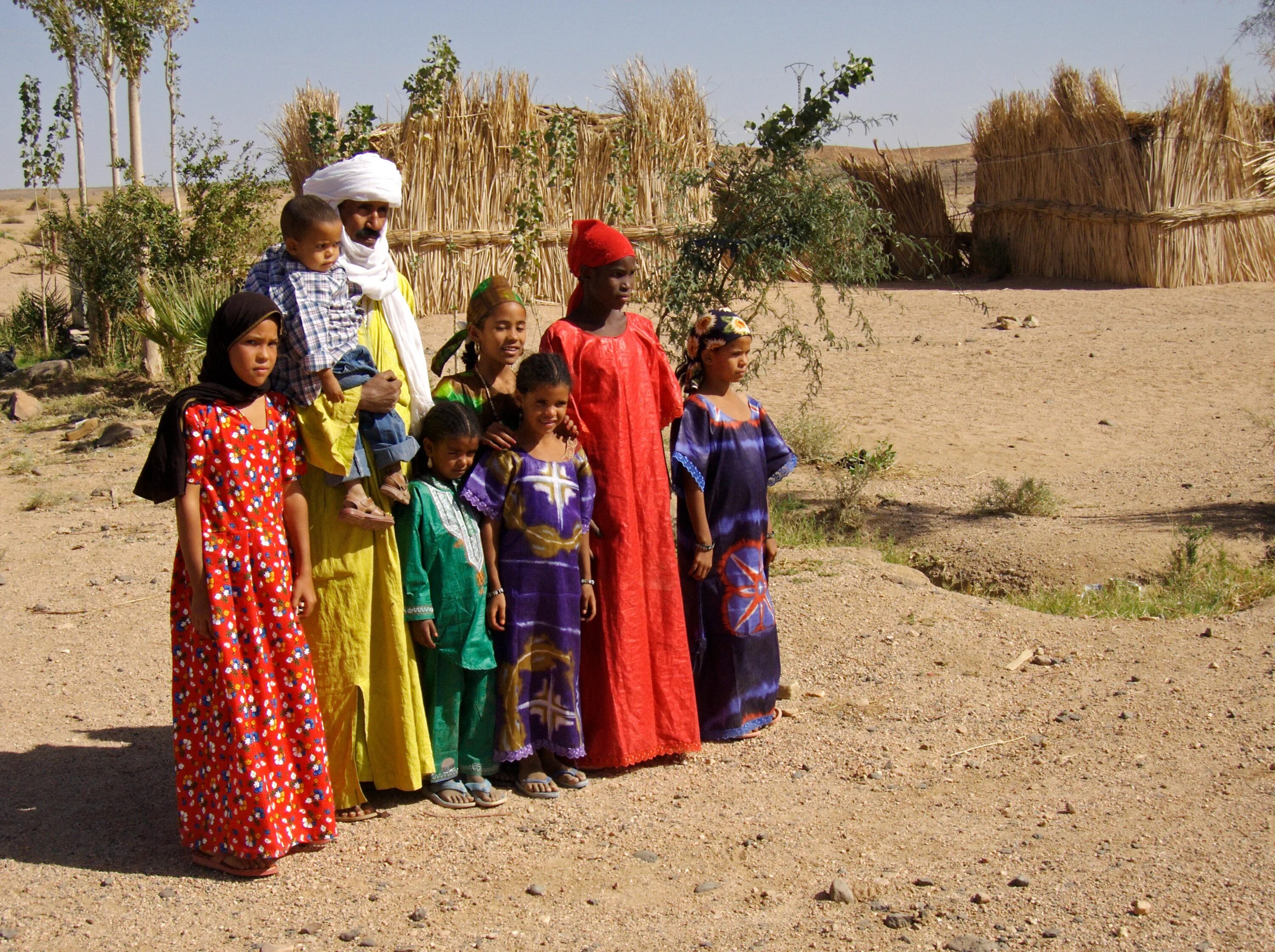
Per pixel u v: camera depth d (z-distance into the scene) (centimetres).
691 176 895
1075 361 1523
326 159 1445
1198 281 2123
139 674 592
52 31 1639
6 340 1958
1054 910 349
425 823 419
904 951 330
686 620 489
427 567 422
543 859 393
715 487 487
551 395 428
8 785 458
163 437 360
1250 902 346
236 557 366
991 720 510
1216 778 436
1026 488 923
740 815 425
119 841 411
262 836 371
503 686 441
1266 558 795
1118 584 752
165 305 1385
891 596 671
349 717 410
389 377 403
